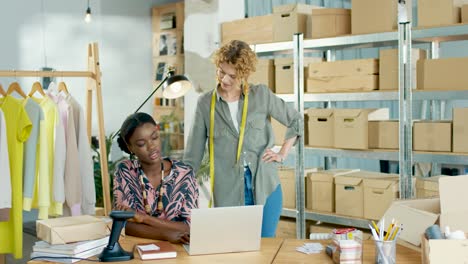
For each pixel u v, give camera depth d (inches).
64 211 163.5
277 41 191.0
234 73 129.0
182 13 270.1
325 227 180.5
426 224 88.0
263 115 135.6
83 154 162.1
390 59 166.7
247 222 90.3
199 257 88.7
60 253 87.5
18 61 247.8
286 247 94.0
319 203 181.9
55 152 155.9
